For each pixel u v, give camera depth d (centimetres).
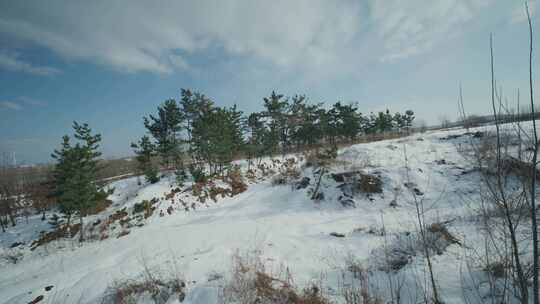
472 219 656
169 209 1486
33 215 1728
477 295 359
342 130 2962
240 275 495
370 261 579
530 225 474
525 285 250
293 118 2539
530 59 214
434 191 1248
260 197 1602
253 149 2319
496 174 272
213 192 1691
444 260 475
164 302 461
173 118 1992
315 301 427
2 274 967
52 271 841
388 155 1694
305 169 1844
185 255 702
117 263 730
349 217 1118
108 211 1591
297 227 984
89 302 502
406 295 404
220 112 2070
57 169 1280
